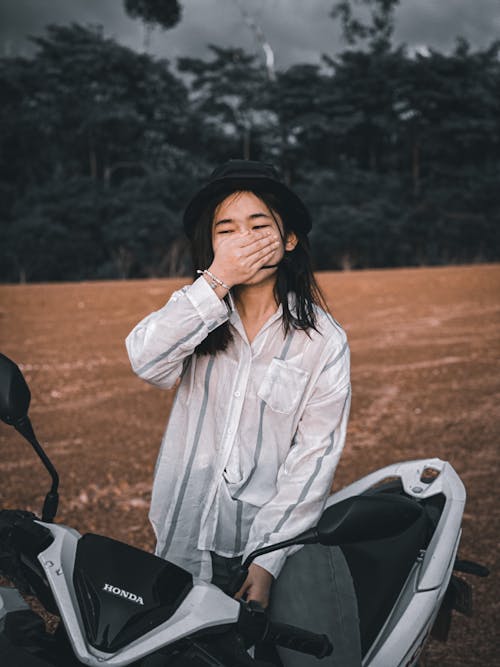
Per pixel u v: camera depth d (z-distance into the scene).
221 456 1.98
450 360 9.62
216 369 2.02
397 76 68.50
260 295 2.05
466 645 3.14
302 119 67.06
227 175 1.96
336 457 2.01
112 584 1.51
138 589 1.51
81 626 1.48
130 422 6.81
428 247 58.47
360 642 2.08
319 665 1.99
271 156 70.00
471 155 68.50
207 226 2.02
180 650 1.54
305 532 1.71
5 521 1.70
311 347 2.03
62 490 4.97
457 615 3.37
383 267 57.66
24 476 5.25
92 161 65.56
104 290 16.83
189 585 1.58
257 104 68.56
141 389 8.20
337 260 56.62
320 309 2.08
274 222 1.96
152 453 5.85
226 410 2.00
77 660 1.49
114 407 7.38
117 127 66.25
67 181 60.69
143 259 51.53
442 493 2.58
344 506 1.69
